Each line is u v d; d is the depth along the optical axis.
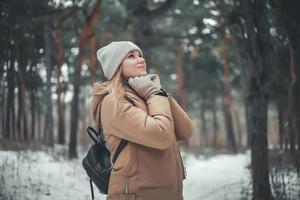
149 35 17.86
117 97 2.24
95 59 22.20
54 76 24.27
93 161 2.41
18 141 16.89
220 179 11.95
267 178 7.57
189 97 42.62
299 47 7.85
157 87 2.33
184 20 20.39
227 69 25.83
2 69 8.14
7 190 7.91
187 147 34.03
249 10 7.53
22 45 11.57
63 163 13.28
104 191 2.41
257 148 7.61
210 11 18.56
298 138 8.48
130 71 2.38
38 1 8.81
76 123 16.00
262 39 7.60
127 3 17.61
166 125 2.17
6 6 7.89
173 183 2.28
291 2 7.44
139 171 2.21
